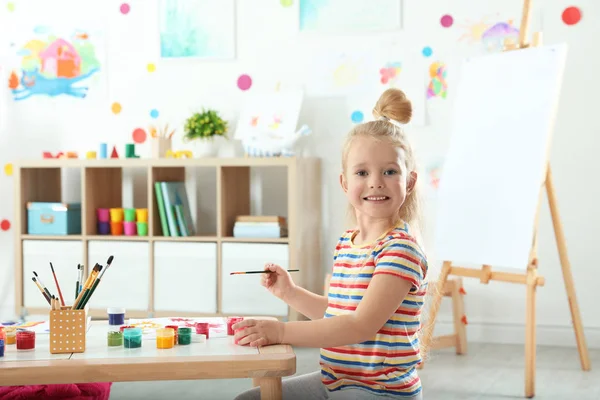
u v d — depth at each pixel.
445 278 2.88
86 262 3.46
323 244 3.56
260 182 3.62
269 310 3.26
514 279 2.68
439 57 3.40
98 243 3.46
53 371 1.22
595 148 3.24
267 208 3.62
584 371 2.83
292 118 3.39
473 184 2.82
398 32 3.44
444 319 3.41
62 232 3.50
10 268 3.82
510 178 2.72
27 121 3.82
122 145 3.75
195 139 3.57
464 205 2.83
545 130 2.67
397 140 1.40
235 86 3.63
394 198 1.38
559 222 2.84
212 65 3.65
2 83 3.83
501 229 2.70
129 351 1.33
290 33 3.56
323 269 3.57
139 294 3.41
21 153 3.83
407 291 1.32
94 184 3.52
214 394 2.52
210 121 3.50
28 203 3.53
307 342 1.33
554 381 2.69
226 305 3.31
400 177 1.39
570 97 3.25
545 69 2.71
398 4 3.43
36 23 3.81
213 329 1.54
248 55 3.61
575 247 3.26
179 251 3.37
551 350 3.19
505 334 3.34
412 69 3.43
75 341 1.32
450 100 3.39
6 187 3.83
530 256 2.65
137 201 3.73
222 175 3.32
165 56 3.69
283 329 1.36
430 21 3.40
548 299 3.30
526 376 2.50
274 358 1.25
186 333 1.39
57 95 3.80
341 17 3.50
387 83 3.46
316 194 3.49
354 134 1.42
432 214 3.40
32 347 1.36
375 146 1.39
